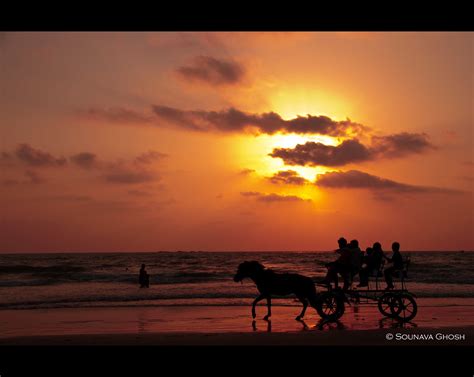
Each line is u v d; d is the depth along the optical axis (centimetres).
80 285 3184
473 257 10794
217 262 8738
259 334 1212
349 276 1464
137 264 7750
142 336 1201
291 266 7488
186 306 1964
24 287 3044
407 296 1462
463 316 1614
